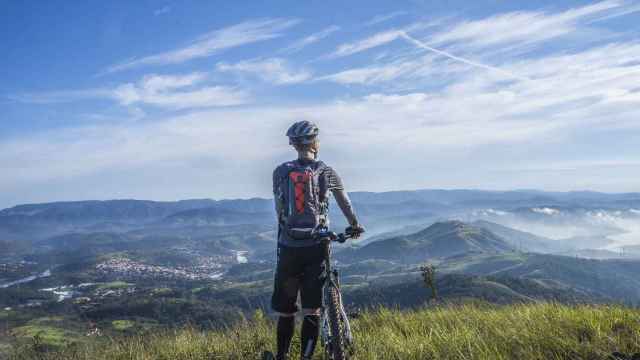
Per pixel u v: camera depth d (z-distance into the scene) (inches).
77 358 218.2
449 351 162.9
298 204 152.2
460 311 226.8
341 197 158.1
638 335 157.5
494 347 158.2
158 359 207.5
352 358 152.0
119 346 226.1
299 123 159.2
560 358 149.9
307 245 151.6
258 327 220.1
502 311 224.4
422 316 226.4
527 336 165.2
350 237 160.6
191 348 211.0
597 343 157.2
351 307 172.6
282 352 161.2
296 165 156.6
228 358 195.5
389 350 171.3
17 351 224.5
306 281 152.9
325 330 146.0
